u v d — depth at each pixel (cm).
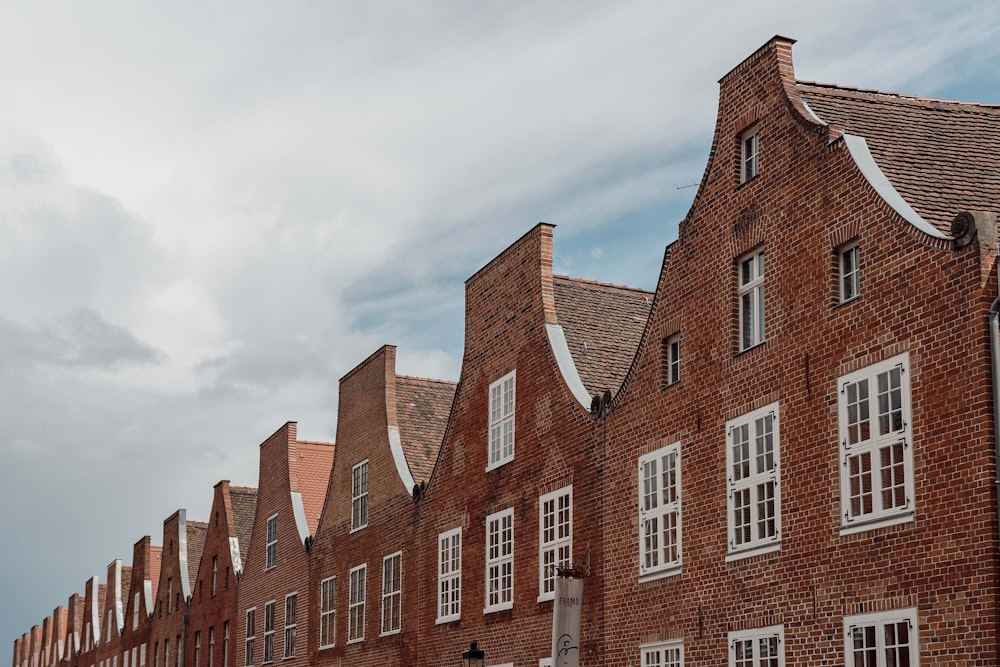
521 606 2755
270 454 4781
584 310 3023
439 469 3259
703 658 2117
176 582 6028
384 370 3747
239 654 4862
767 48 2134
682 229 2323
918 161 1981
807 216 1980
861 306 1834
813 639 1858
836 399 1866
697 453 2198
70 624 9138
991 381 1590
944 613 1622
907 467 1705
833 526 1841
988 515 1570
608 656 2394
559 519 2645
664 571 2252
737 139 2200
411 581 3350
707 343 2208
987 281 1614
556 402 2719
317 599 4069
